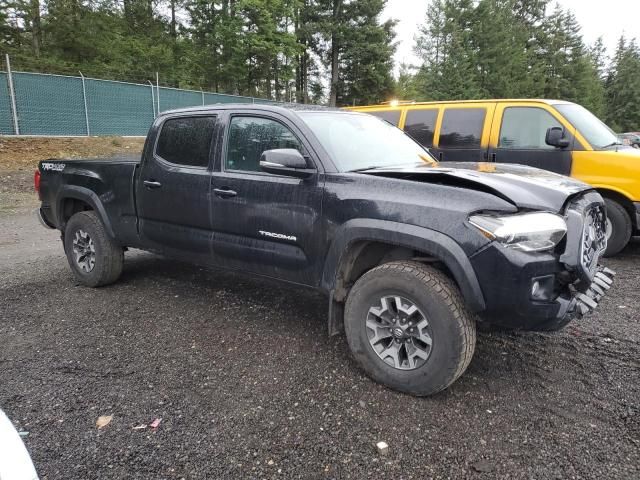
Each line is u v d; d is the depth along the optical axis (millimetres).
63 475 2256
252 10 31891
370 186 3055
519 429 2611
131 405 2842
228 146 3877
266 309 4410
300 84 46031
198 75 33906
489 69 46375
